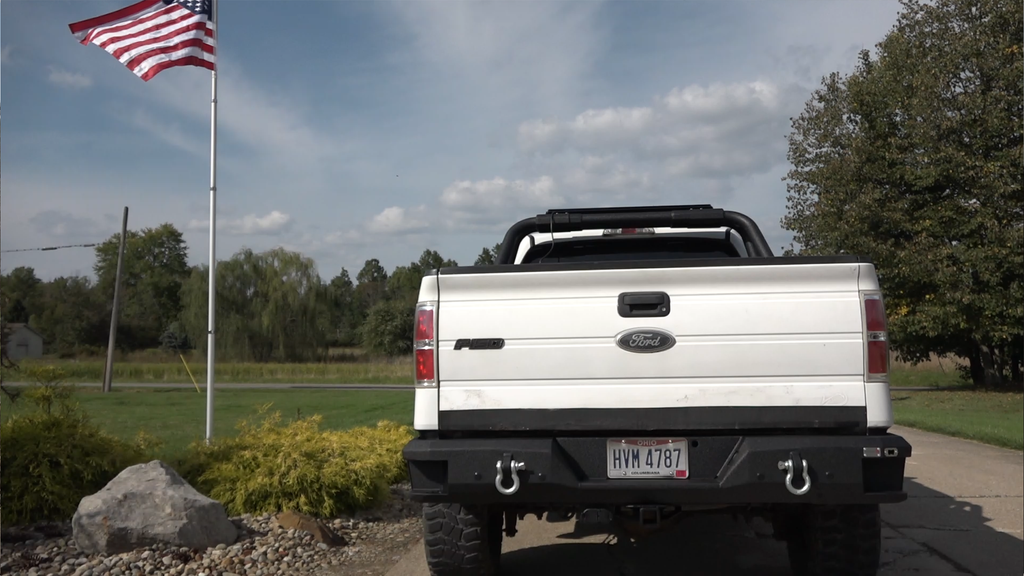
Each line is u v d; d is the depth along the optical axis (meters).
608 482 3.69
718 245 5.89
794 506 4.15
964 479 8.28
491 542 4.57
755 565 5.12
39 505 5.64
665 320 3.73
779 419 3.67
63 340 74.62
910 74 23.09
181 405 22.08
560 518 6.49
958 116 21.81
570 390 3.75
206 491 6.14
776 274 3.71
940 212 21.94
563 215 5.46
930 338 24.73
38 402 6.18
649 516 3.77
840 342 3.67
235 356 58.88
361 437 7.45
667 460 3.74
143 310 84.19
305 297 60.19
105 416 17.64
